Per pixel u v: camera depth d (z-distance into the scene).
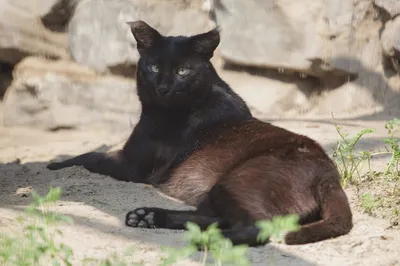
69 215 14.85
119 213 15.37
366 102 26.97
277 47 27.58
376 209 15.39
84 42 28.20
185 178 16.80
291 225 10.36
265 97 27.69
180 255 10.59
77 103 27.22
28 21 28.14
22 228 13.41
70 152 23.78
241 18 27.91
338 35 27.02
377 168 18.48
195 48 17.59
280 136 16.02
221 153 16.48
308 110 27.64
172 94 17.34
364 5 27.06
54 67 27.94
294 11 27.41
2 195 16.83
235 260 10.61
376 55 27.16
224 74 28.33
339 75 27.38
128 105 27.45
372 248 13.29
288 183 14.43
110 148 24.05
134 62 27.88
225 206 14.42
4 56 28.03
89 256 12.40
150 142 18.05
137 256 12.53
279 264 12.42
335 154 18.06
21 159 23.03
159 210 14.49
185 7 28.36
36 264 11.60
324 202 14.27
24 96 27.38
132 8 28.00
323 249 13.19
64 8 28.33
